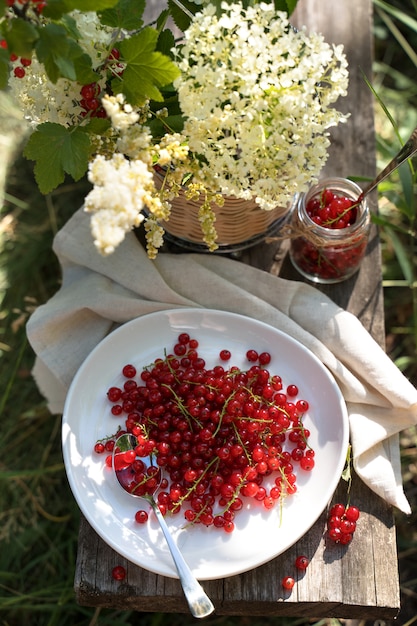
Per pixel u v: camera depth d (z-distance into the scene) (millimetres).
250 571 600
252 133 460
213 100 452
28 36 421
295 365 635
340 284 698
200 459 589
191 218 607
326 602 594
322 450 608
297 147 467
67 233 696
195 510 576
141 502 592
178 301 666
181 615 862
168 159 450
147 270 670
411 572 913
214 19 447
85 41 482
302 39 452
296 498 592
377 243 710
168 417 606
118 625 831
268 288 678
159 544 574
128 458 586
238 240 660
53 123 485
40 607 837
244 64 443
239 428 599
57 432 950
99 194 406
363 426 627
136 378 644
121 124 437
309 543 606
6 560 889
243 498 592
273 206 489
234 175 479
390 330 1022
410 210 776
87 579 599
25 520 907
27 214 1020
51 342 675
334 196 621
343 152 735
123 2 477
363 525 614
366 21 772
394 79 1160
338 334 652
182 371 630
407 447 954
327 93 477
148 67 459
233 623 857
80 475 598
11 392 962
